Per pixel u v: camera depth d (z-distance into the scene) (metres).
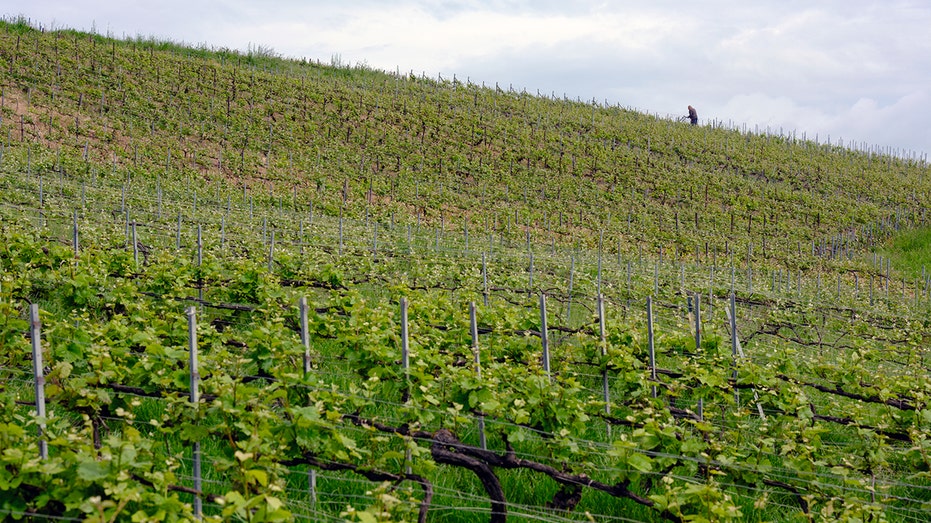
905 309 18.30
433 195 30.58
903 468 7.01
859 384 8.09
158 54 40.97
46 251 11.34
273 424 4.96
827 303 17.97
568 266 18.81
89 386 5.48
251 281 10.51
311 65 48.53
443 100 44.31
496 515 5.40
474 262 16.50
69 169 24.42
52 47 36.94
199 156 29.45
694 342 8.62
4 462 4.04
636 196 34.91
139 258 13.87
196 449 4.85
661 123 51.03
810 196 39.12
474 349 6.63
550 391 6.04
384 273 14.66
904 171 50.34
